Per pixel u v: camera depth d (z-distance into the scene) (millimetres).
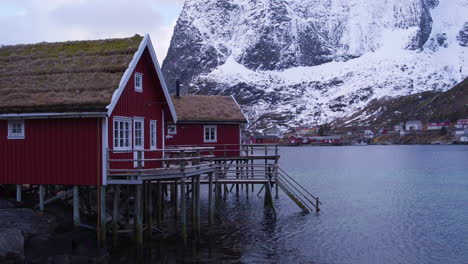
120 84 22797
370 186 58500
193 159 26234
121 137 24438
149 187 25906
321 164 102875
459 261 24703
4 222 21266
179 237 27359
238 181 35875
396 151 177750
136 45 25281
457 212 38938
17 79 24672
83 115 22391
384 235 30328
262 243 27609
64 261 20656
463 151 167125
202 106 45000
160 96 28703
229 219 34156
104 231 22906
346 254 25828
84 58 25047
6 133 24078
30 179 23734
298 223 33375
